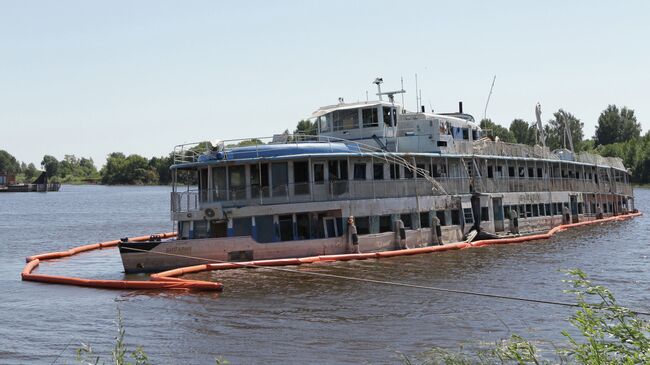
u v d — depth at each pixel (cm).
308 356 2100
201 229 4106
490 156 5484
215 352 2161
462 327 2416
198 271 3634
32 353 2189
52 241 6400
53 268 4219
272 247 3912
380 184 4397
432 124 4966
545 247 4794
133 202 16100
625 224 6912
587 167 7631
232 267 3759
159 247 3741
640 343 1319
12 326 2552
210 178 4172
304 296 2994
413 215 4609
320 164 4256
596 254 4378
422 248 4438
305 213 4156
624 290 3083
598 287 1465
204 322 2550
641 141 18175
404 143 4969
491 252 4491
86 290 3288
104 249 5388
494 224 5422
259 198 4103
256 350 2173
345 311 2694
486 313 2622
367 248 4241
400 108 5141
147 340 2323
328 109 5131
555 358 1972
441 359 2019
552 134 19100
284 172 4156
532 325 2423
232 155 4122
